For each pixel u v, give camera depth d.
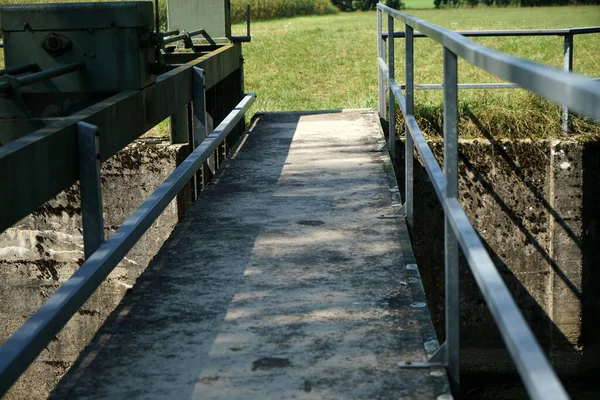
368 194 5.73
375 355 3.13
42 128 3.88
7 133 4.12
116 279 7.76
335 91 12.62
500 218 8.01
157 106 5.51
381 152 7.21
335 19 35.94
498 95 9.28
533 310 8.09
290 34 20.19
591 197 7.91
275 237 4.75
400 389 2.85
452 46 2.59
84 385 2.94
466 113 8.28
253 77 13.88
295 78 13.76
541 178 7.90
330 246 4.54
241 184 6.15
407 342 3.24
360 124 8.74
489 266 2.15
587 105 1.21
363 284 3.92
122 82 4.99
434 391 2.83
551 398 1.44
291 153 7.32
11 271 7.80
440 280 8.06
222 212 5.34
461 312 8.01
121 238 3.39
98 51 4.97
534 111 8.23
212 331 3.40
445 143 2.88
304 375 2.98
